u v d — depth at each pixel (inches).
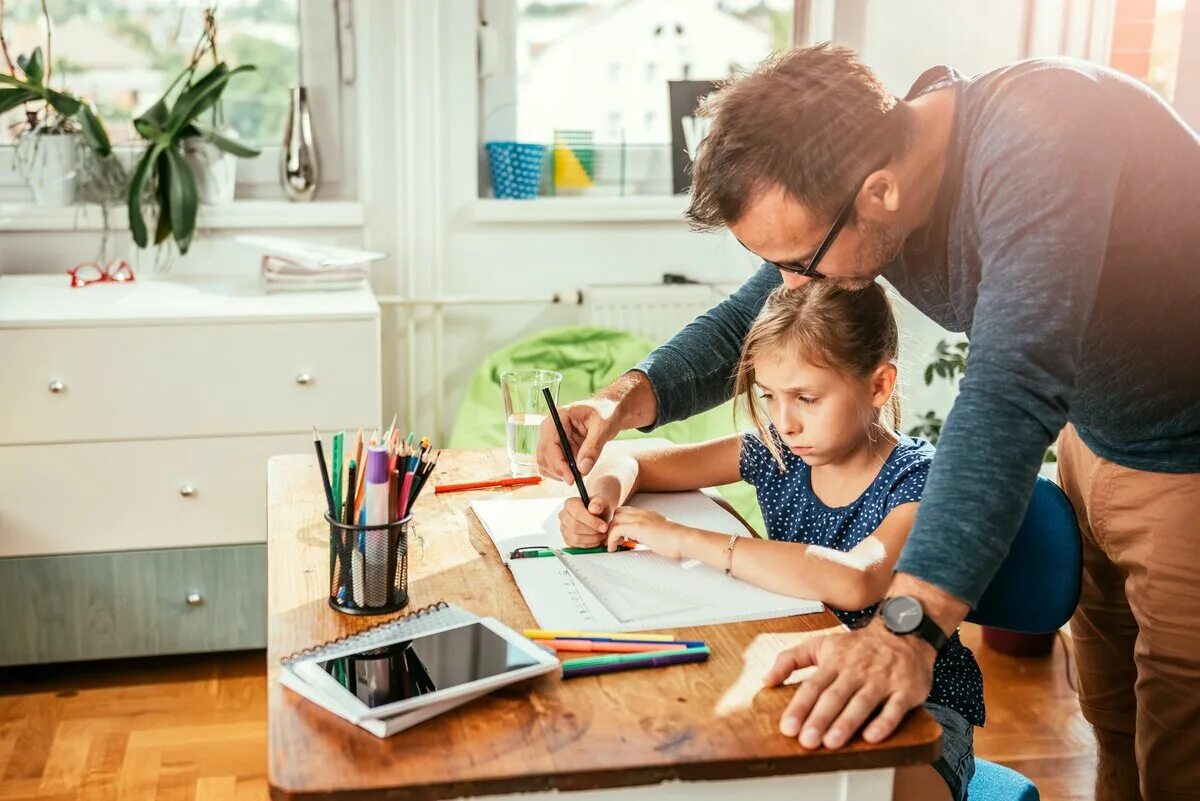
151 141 110.3
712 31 129.1
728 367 66.5
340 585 49.1
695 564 54.2
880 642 41.5
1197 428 57.9
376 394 102.9
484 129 126.1
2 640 101.5
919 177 48.6
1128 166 49.8
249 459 102.1
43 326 95.9
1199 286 52.7
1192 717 61.3
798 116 45.4
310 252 109.6
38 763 92.3
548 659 43.6
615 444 70.2
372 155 119.8
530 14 124.9
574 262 127.0
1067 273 43.1
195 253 117.5
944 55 126.6
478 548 56.5
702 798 40.7
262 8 118.3
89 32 115.0
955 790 48.8
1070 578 54.6
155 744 95.6
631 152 130.0
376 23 117.4
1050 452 118.6
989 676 107.5
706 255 129.6
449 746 39.4
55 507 99.7
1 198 114.9
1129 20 128.4
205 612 104.9
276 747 39.1
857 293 56.3
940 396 133.3
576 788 38.3
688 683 43.8
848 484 59.0
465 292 125.8
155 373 98.8
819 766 39.5
